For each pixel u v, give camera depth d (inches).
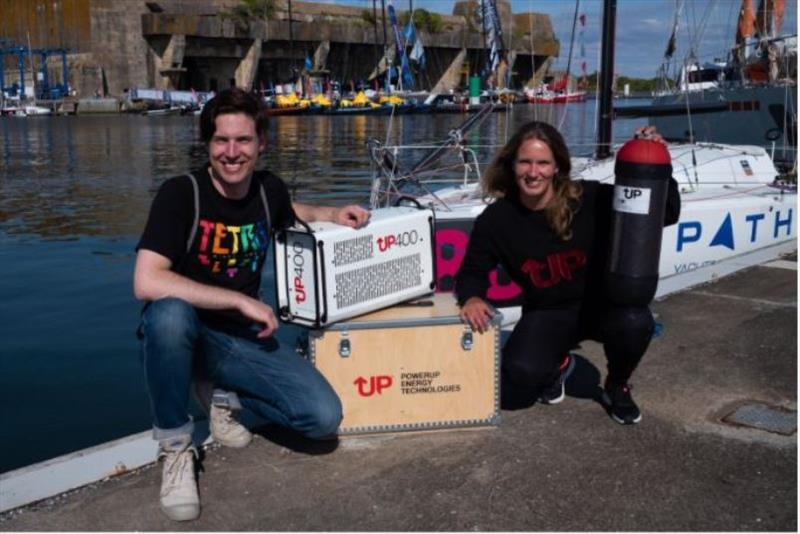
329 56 3284.9
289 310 133.0
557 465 127.4
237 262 124.5
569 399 153.7
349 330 132.6
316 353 132.9
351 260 131.5
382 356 134.6
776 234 318.7
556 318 142.4
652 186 126.8
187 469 115.3
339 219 133.6
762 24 483.2
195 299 115.9
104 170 997.2
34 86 3004.4
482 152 653.3
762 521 111.3
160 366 112.9
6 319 343.0
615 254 130.6
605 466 127.0
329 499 118.6
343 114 2527.1
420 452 132.3
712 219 297.1
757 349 182.5
